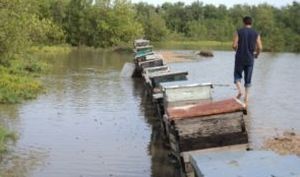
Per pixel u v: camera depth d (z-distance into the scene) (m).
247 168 5.92
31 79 24.98
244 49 12.62
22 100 19.55
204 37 98.00
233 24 103.12
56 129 14.32
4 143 12.54
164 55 49.03
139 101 19.50
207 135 9.05
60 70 32.97
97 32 70.88
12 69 27.47
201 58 46.84
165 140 12.18
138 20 86.94
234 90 21.38
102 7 71.25
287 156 6.42
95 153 11.73
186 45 80.88
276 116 15.68
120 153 11.74
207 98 13.16
